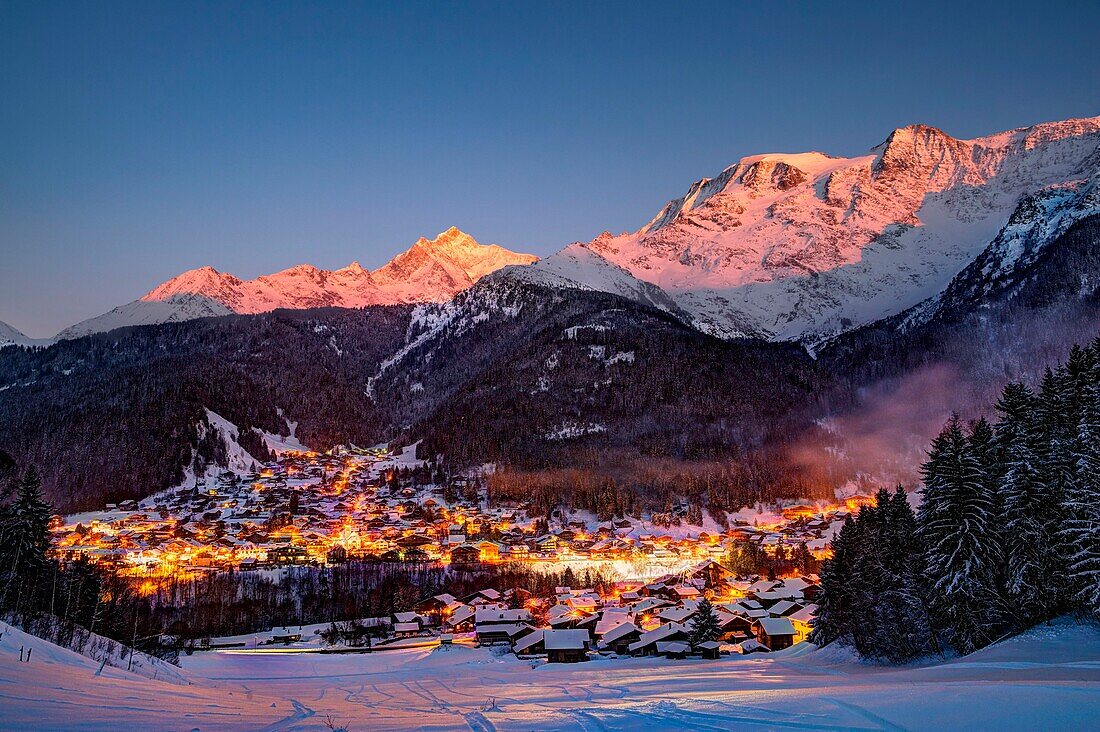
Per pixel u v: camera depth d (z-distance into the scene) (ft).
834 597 255.91
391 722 95.30
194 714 96.58
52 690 93.71
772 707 90.79
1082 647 158.81
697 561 583.17
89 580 258.98
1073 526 173.99
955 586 188.55
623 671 240.53
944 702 87.20
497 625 383.45
